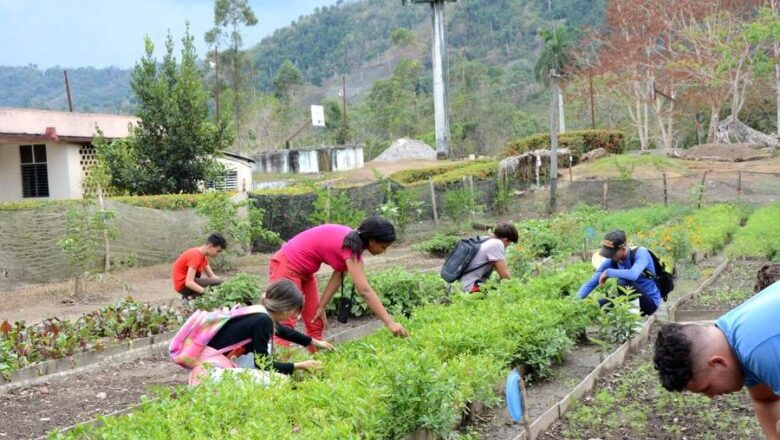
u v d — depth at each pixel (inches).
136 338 402.0
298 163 2028.8
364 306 444.8
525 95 3627.0
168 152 964.6
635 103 2150.6
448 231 932.6
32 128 1023.6
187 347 252.7
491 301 337.4
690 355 145.9
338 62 6072.8
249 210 807.7
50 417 279.1
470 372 250.2
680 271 574.6
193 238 757.9
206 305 445.7
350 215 798.5
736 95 1749.5
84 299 572.1
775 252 644.7
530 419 258.5
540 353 302.8
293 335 275.3
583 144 1542.8
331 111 3161.9
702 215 855.7
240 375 227.5
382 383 224.5
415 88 3818.9
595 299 340.5
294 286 261.6
